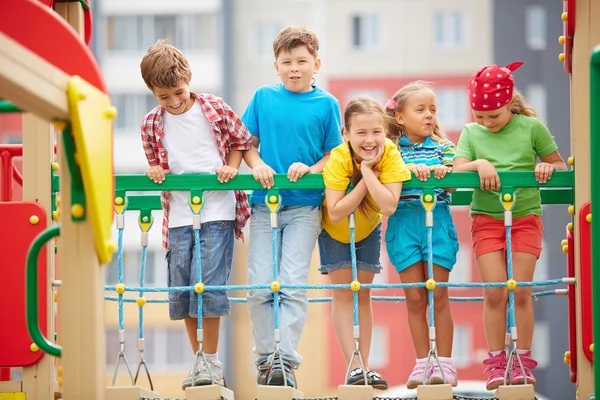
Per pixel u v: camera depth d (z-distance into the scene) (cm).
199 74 3753
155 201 967
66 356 721
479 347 3322
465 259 3403
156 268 3503
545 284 884
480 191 941
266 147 968
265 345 930
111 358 3291
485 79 933
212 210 934
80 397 720
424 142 977
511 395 866
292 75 962
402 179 901
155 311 3325
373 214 938
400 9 3750
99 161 711
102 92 745
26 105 655
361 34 3766
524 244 931
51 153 909
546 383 3472
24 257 895
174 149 948
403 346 3281
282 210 945
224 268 935
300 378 3272
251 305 935
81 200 724
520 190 935
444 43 3741
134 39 3791
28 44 766
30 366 892
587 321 860
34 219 898
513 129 954
